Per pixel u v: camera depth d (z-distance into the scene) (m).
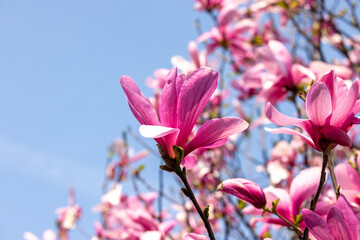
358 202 0.85
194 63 1.60
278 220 0.90
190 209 1.55
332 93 0.75
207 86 0.77
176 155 0.76
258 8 2.01
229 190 0.84
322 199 0.89
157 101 1.15
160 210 1.52
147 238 1.12
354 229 0.73
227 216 1.56
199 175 1.58
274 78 1.18
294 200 0.90
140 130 0.74
